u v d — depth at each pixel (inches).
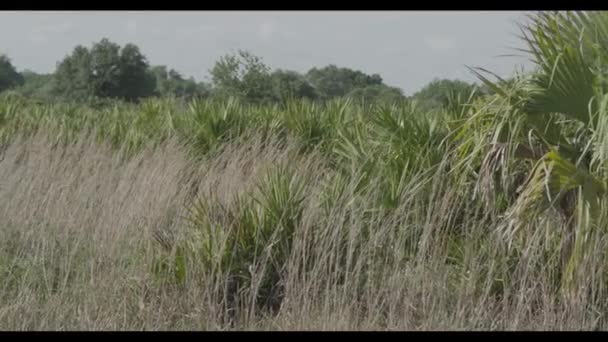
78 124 508.4
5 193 332.5
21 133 472.4
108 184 333.7
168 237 258.7
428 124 276.7
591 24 202.1
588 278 201.0
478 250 226.7
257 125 416.8
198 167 363.6
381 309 217.2
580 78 200.5
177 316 228.4
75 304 230.4
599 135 194.2
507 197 221.1
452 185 242.5
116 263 257.3
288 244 244.7
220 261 236.2
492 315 210.5
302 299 218.7
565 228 209.6
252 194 265.3
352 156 283.7
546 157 201.3
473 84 265.4
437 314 207.8
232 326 228.1
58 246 277.1
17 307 223.9
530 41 204.2
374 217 238.7
